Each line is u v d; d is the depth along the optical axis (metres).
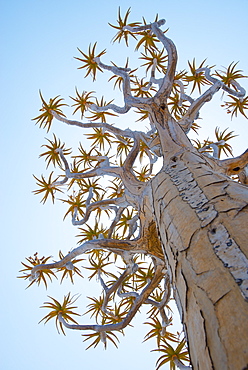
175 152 3.53
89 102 6.25
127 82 5.16
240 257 1.50
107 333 4.96
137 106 4.55
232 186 2.23
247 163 4.00
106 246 4.08
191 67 6.17
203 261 1.65
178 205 2.32
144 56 6.39
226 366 1.14
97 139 6.41
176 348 4.34
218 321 1.31
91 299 5.39
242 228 1.68
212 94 4.85
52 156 5.96
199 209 2.06
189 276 1.69
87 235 5.85
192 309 1.58
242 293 1.31
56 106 5.94
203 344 1.36
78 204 6.13
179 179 2.73
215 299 1.40
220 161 4.00
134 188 4.20
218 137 6.30
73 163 6.21
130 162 4.53
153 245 3.98
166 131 4.01
